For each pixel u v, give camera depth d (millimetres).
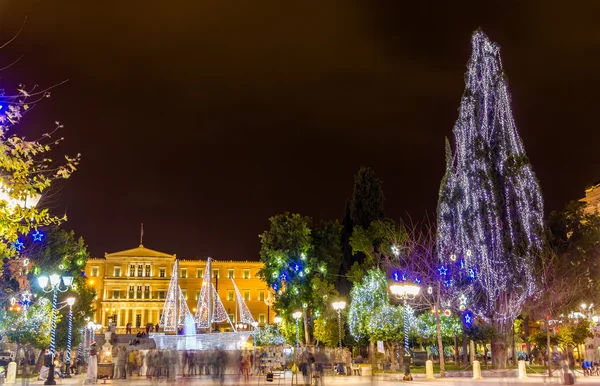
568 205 53094
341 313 58438
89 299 71625
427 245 51844
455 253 44250
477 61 45750
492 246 42656
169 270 143875
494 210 42750
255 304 143000
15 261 29547
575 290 46562
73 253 58469
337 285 66438
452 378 35781
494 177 43438
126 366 36844
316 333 59156
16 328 38031
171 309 82375
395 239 51500
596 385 28406
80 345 63094
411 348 55875
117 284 140625
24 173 12031
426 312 47312
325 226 71812
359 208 65812
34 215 12352
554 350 41875
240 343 50062
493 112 44781
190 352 35594
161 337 49812
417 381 33031
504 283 42188
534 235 42938
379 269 49406
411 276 45906
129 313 139500
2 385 29484
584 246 50062
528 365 45562
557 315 44938
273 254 65938
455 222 44875
